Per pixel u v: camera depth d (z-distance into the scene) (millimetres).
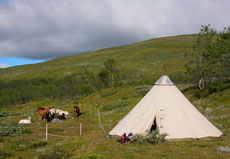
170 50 121562
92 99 44375
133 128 12234
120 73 89375
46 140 14578
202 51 28359
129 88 46219
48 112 25391
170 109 12359
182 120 12000
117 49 159875
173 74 75812
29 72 125375
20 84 92438
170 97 12797
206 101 23188
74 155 10023
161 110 12312
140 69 95625
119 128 13180
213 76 28859
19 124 21078
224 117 17094
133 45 168750
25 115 33031
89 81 72812
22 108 47906
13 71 132875
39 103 55281
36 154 10555
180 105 12617
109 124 20141
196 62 32219
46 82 95688
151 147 10289
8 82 99812
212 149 9562
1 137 15391
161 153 9312
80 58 144500
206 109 20062
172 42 149875
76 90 71750
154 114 12211
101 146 11008
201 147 10055
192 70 30438
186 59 100250
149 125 11906
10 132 16641
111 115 25828
